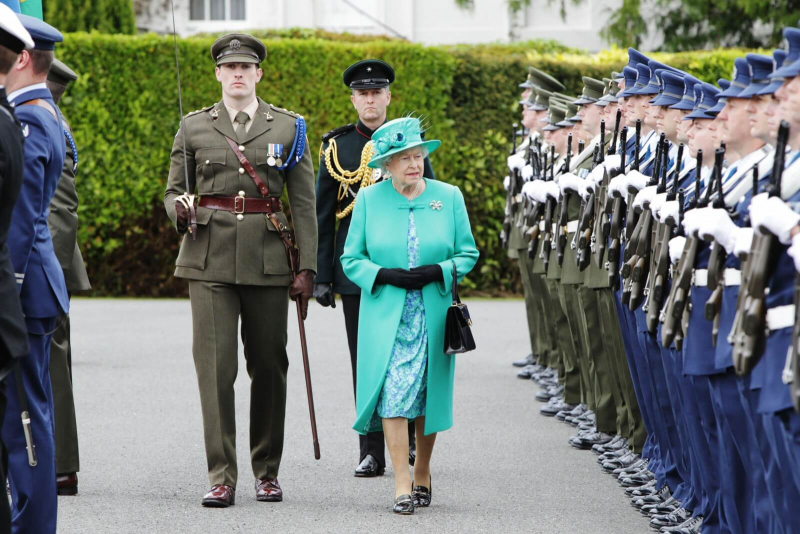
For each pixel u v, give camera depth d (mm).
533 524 11312
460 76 32156
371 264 12008
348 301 14078
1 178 8297
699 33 37688
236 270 12117
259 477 12344
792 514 8312
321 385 19234
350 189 14047
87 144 31688
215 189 12281
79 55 31484
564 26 40344
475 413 17109
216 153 12281
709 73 32281
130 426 16016
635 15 37156
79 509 11875
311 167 12672
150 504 12070
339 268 14062
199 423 16219
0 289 8453
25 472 9891
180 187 12516
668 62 32344
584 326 14461
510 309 29969
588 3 40312
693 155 10352
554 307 16672
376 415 12250
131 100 31656
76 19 35031
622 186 11766
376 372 11859
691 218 9211
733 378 9258
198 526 11234
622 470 13180
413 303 11922
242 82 12344
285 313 12414
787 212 7695
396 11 40406
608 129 13508
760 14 36062
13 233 9609
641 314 11453
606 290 13531
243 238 12188
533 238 16109
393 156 12039
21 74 10102
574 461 14086
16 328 8500
